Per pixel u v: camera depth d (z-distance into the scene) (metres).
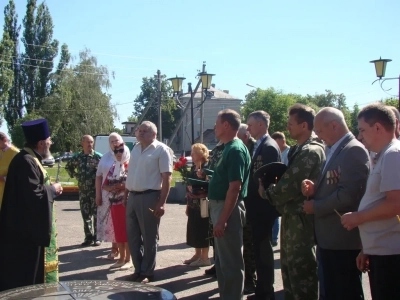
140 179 5.81
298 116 4.16
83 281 3.13
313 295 4.03
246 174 4.45
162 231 9.38
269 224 4.81
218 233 4.23
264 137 5.09
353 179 3.52
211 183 4.46
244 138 5.57
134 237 5.93
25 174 4.21
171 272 6.33
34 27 50.22
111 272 6.34
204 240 6.52
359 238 3.56
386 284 3.07
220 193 4.38
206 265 6.65
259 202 4.80
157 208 5.80
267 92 47.50
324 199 3.60
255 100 48.41
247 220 4.89
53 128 43.84
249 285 5.38
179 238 8.68
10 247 4.21
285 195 3.98
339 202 3.50
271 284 4.84
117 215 6.50
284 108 46.34
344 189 3.51
